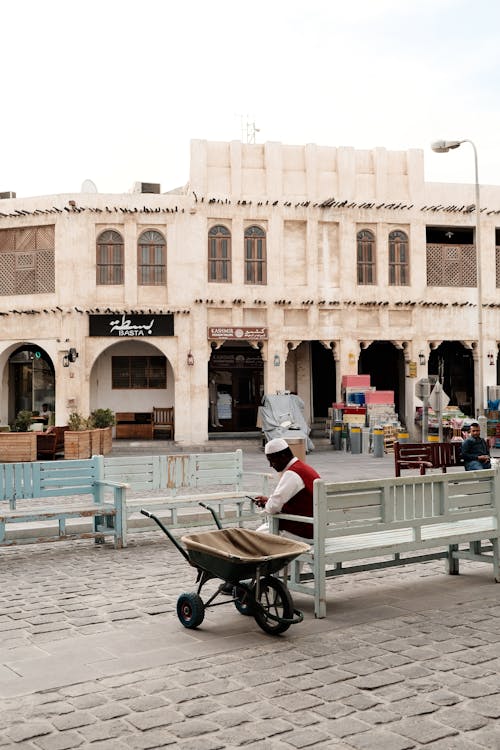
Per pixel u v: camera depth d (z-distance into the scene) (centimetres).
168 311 2789
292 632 639
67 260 2755
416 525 753
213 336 2805
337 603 738
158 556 1002
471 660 561
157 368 3072
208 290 2811
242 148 2866
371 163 2959
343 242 2908
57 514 1015
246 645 605
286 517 726
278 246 2861
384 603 735
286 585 665
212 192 2828
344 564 930
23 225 2805
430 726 447
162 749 421
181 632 646
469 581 830
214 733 440
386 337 2944
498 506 827
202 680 525
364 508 720
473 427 1591
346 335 2906
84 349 2759
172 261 2806
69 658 580
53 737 438
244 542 693
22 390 3075
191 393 2802
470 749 418
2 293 2839
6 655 592
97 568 928
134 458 1158
